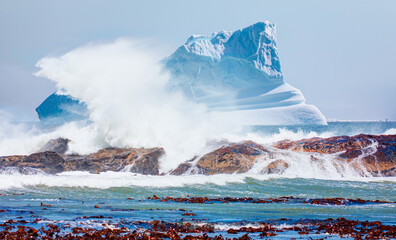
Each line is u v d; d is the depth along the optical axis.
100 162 80.31
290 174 75.56
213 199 55.88
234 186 65.81
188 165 79.56
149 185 64.56
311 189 64.38
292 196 59.31
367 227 38.62
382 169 76.75
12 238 30.44
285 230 37.72
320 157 79.75
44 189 59.69
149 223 39.16
